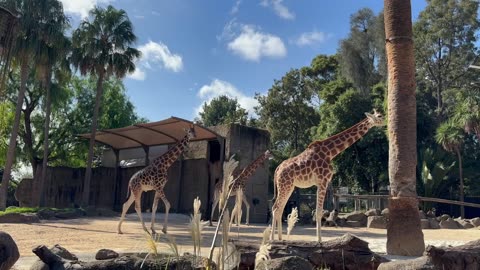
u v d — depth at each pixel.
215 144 25.94
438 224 24.39
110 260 4.71
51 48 25.88
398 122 10.05
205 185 25.88
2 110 33.88
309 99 46.97
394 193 9.82
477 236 17.27
